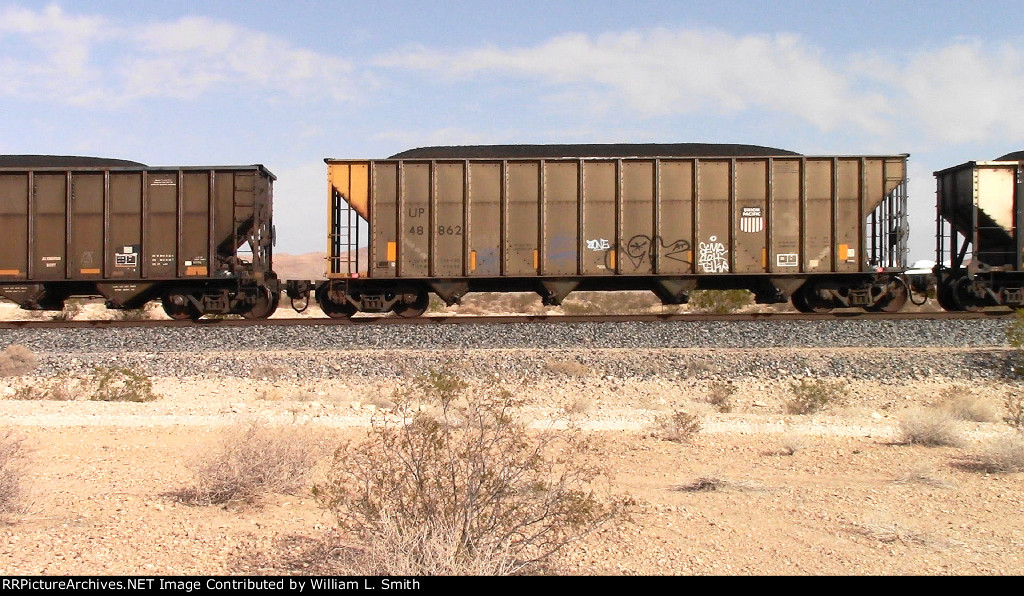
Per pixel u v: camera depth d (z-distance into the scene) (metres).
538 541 6.64
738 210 23.50
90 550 6.59
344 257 26.73
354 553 6.32
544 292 24.08
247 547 6.69
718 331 20.56
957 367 17.41
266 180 24.23
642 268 23.48
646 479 9.28
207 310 23.91
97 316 39.66
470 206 23.39
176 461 10.01
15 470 7.75
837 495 8.59
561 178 23.44
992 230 24.06
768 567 6.32
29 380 17.22
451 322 21.77
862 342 19.89
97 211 23.28
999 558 6.58
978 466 10.00
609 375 17.33
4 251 23.20
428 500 6.08
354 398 15.42
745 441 11.56
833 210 23.55
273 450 8.63
